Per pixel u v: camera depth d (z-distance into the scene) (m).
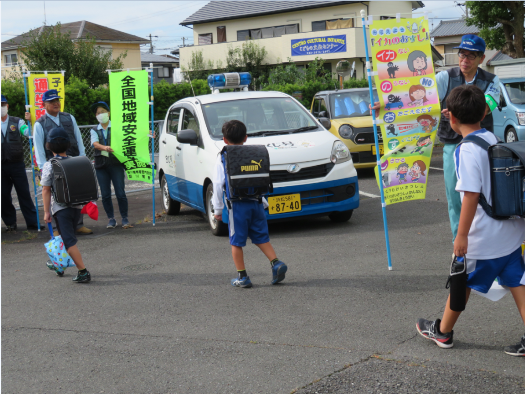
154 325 4.40
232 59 39.94
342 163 7.38
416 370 3.32
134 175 8.56
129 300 5.09
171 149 8.95
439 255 5.89
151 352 3.87
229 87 9.56
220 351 3.80
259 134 7.70
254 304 4.75
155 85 20.03
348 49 35.84
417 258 5.83
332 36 36.34
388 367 3.39
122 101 8.34
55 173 5.56
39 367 3.74
